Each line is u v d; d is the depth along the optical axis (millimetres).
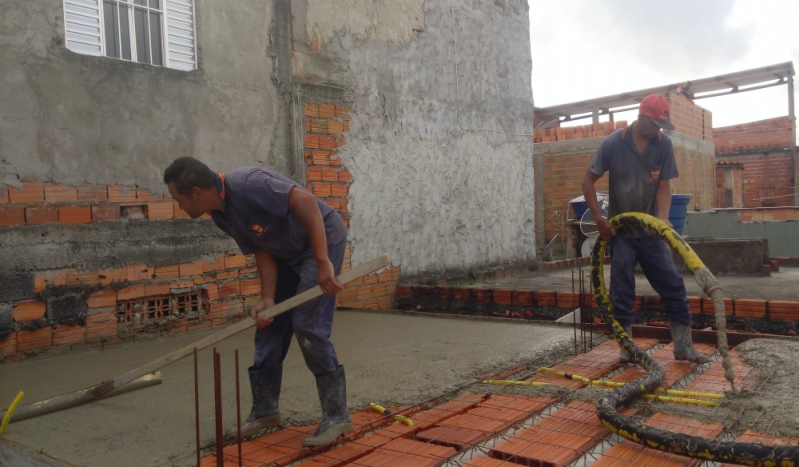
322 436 2652
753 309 5184
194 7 5574
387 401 3312
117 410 3264
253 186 2613
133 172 5145
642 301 5680
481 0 8844
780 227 11445
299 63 6465
